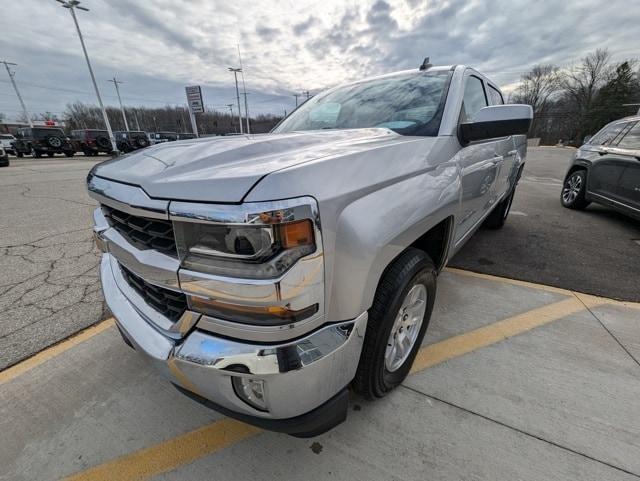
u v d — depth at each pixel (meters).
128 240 1.32
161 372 1.27
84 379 1.98
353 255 1.14
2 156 14.93
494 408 1.72
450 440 1.56
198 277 1.05
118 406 1.79
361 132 1.82
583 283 3.04
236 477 1.43
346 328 1.19
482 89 2.88
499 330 2.35
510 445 1.53
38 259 3.70
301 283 1.01
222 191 0.98
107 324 2.51
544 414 1.67
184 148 1.36
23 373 2.03
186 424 1.68
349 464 1.47
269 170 1.03
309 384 1.12
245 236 0.97
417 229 1.50
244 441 1.59
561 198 6.43
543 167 14.59
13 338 2.35
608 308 2.62
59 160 20.95
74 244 4.18
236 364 1.05
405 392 1.83
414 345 1.90
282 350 1.05
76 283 3.13
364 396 1.63
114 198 1.23
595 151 5.43
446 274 3.26
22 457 1.54
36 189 8.46
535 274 3.24
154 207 1.07
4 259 3.70
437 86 2.27
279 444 1.57
